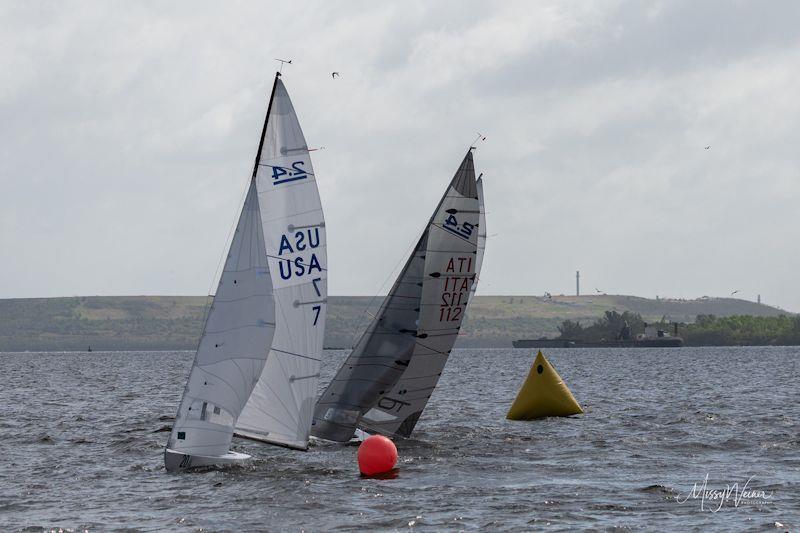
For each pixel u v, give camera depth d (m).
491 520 47.66
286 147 60.91
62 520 48.66
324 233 61.94
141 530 46.47
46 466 65.62
